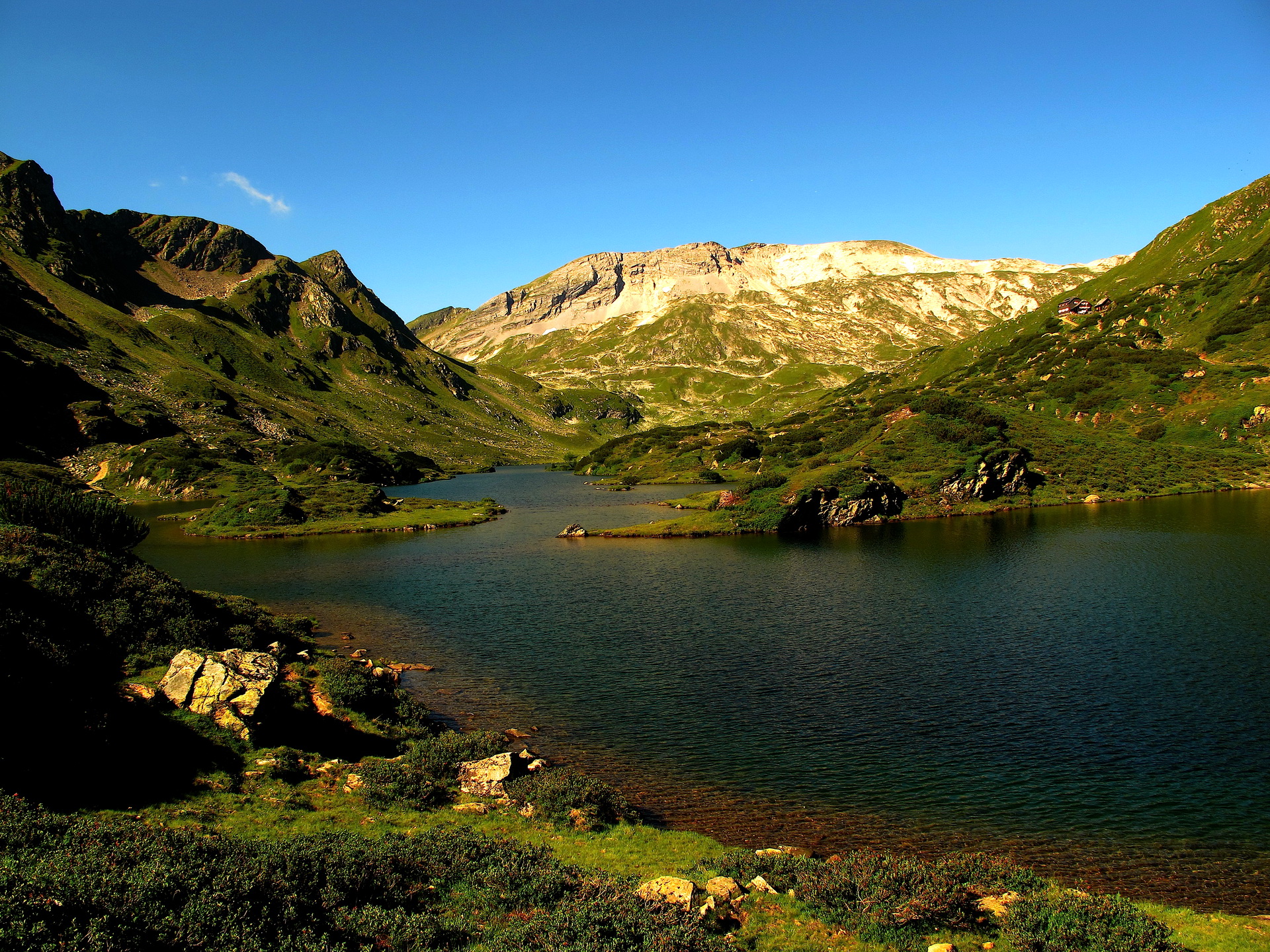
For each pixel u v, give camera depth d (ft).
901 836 93.86
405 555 340.39
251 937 46.85
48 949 40.91
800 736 126.93
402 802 88.43
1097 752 118.52
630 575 281.74
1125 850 90.17
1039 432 571.28
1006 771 112.47
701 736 126.93
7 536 125.49
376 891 59.26
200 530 418.51
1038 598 224.94
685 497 601.21
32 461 574.97
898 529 398.62
